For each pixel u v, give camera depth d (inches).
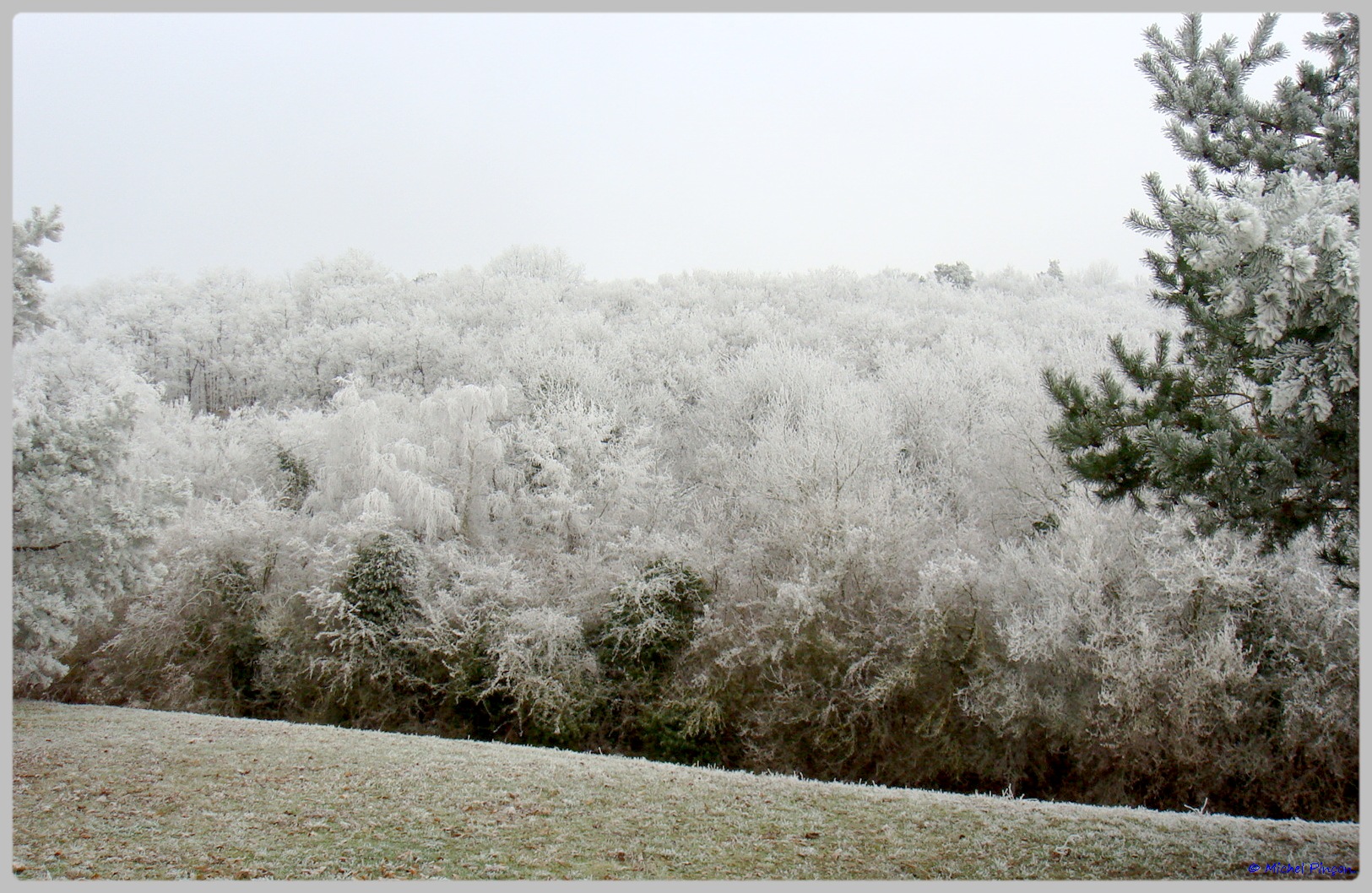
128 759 417.1
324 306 1430.9
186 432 991.6
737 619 681.6
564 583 761.6
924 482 794.8
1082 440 255.6
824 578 665.0
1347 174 252.8
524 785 380.5
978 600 631.2
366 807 349.4
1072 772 604.4
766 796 374.3
